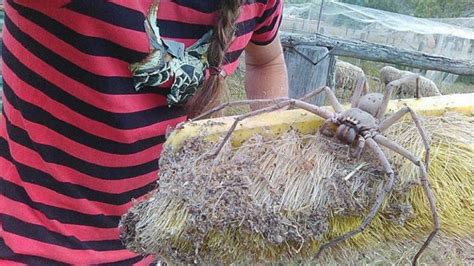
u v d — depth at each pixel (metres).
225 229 0.36
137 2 0.43
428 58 1.52
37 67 0.44
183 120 0.50
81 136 0.46
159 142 0.49
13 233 0.47
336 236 0.39
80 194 0.48
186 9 0.45
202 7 0.46
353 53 1.42
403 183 0.40
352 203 0.38
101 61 0.43
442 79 2.82
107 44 0.43
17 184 0.47
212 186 0.37
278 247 0.37
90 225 0.49
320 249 0.38
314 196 0.38
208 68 0.49
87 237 0.49
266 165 0.38
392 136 0.42
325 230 0.38
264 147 0.39
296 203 0.37
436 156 0.41
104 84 0.44
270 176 0.38
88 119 0.45
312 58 1.12
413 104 0.45
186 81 0.47
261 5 0.55
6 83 0.46
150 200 0.38
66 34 0.42
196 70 0.48
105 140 0.46
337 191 0.38
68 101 0.44
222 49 0.48
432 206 0.39
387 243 0.40
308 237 0.37
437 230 0.39
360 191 0.38
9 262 0.47
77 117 0.45
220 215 0.36
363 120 0.41
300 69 1.13
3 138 0.47
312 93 0.45
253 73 0.65
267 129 0.40
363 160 0.40
